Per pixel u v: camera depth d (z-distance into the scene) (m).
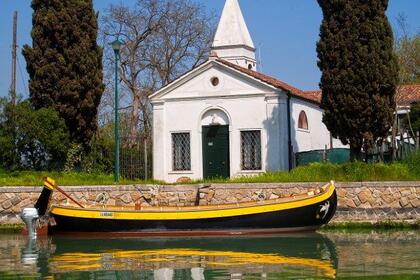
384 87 29.42
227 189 27.12
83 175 30.12
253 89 33.41
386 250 19.44
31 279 15.36
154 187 27.58
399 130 37.53
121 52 54.38
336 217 26.41
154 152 34.81
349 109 29.47
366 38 29.39
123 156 33.56
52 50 32.16
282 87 33.16
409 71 55.19
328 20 30.02
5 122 30.33
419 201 26.86
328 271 16.00
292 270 16.22
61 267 17.02
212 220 24.00
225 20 44.97
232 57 44.59
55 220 24.22
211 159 34.00
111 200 27.34
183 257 18.62
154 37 55.25
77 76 32.34
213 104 34.03
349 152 33.62
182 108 34.56
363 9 29.42
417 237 22.83
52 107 31.86
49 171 30.59
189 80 34.47
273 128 33.03
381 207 26.66
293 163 33.97
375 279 14.92
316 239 22.55
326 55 29.91
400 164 29.09
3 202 26.66
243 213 24.02
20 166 30.48
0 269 16.78
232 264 17.27
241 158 33.47
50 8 32.34
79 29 32.44
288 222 24.22
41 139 30.28
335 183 26.66
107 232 24.06
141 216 23.92
